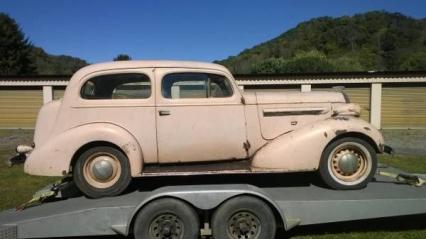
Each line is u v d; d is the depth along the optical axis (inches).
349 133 183.5
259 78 781.3
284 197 169.9
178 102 180.1
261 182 198.2
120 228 160.6
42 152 173.6
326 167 182.7
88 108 177.2
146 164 182.4
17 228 160.7
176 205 156.8
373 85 788.0
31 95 814.5
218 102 182.7
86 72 178.7
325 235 182.9
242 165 185.9
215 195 157.8
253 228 159.9
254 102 186.2
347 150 184.7
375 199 169.0
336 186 183.3
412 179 191.2
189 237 157.5
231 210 157.6
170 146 179.6
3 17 1544.0
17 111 817.5
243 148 185.0
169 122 179.5
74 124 176.9
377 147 183.9
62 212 162.4
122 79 179.8
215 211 159.2
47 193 184.4
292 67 1382.9
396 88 794.8
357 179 184.2
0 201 248.4
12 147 542.9
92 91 178.9
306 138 180.4
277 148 180.2
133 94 179.8
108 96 179.5
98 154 176.9
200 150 182.2
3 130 802.2
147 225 156.9
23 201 247.9
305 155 180.4
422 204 170.9
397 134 708.7
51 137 176.7
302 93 195.2
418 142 585.3
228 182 197.9
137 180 199.2
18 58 1526.8
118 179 176.4
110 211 160.6
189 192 158.1
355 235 182.9
